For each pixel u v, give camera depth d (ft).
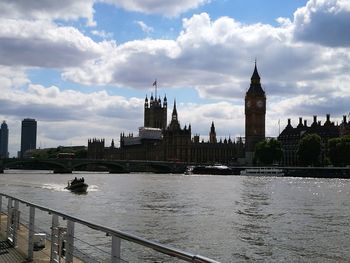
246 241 163.63
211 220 217.15
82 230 158.71
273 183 582.35
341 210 265.34
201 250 148.77
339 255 143.33
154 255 122.93
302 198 350.02
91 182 598.34
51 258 54.70
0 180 633.20
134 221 212.02
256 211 258.37
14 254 64.44
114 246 38.58
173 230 185.06
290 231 185.88
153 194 387.34
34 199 339.16
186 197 355.56
